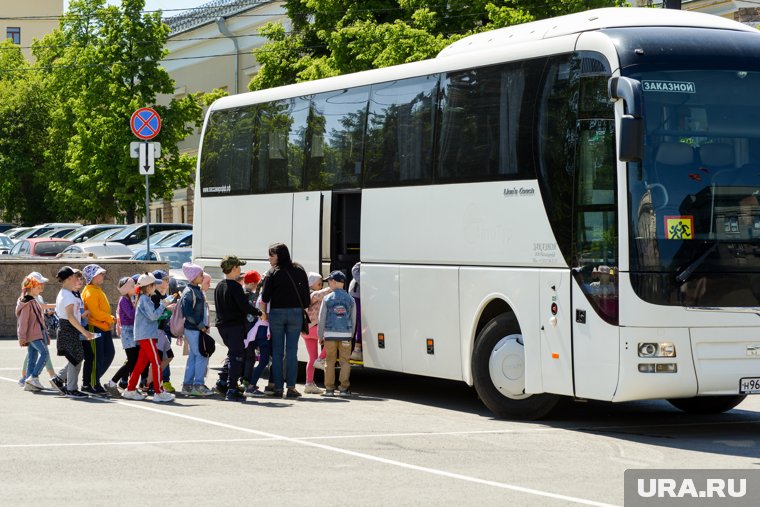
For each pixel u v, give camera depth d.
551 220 13.34
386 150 16.17
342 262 17.28
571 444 12.27
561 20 14.05
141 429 13.27
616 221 12.52
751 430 13.46
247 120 19.39
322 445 12.11
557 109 13.41
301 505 9.03
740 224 12.64
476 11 32.62
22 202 66.88
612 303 12.51
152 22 50.00
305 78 35.81
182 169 50.62
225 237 19.81
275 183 18.59
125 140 49.38
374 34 33.38
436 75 15.38
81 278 16.42
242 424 13.73
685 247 12.43
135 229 41.50
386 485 9.89
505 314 14.14
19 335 16.88
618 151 12.52
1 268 26.59
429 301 15.26
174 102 50.53
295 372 16.53
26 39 97.31
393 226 15.96
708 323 12.41
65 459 11.18
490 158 14.30
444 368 15.05
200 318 16.50
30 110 66.62
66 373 16.61
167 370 16.83
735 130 12.77
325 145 17.52
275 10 49.00
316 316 17.08
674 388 12.34
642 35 12.86
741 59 12.95
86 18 50.91
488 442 12.38
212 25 53.00
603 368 12.61
